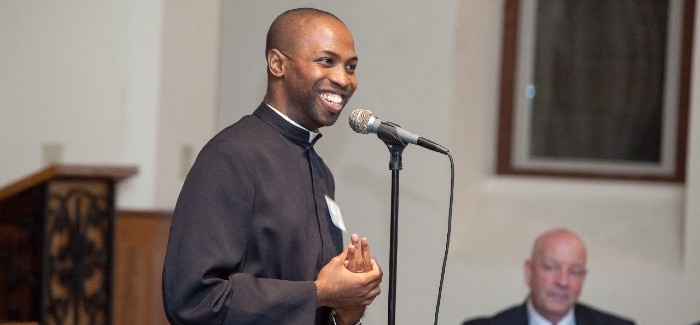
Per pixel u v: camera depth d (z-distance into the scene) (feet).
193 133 23.53
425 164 21.09
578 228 22.08
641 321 20.85
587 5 24.16
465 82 21.97
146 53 22.21
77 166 18.17
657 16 23.88
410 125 21.12
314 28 10.91
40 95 21.97
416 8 21.09
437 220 21.09
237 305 10.07
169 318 10.28
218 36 22.67
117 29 22.17
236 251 10.29
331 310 11.51
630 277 20.93
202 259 10.07
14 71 21.97
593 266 21.13
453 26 20.97
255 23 21.06
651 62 23.89
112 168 18.54
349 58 10.97
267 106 11.14
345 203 21.09
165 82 22.54
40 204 18.10
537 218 22.21
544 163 23.81
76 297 18.56
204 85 23.17
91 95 22.09
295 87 10.93
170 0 22.58
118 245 22.27
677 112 23.65
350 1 21.25
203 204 10.25
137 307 22.35
